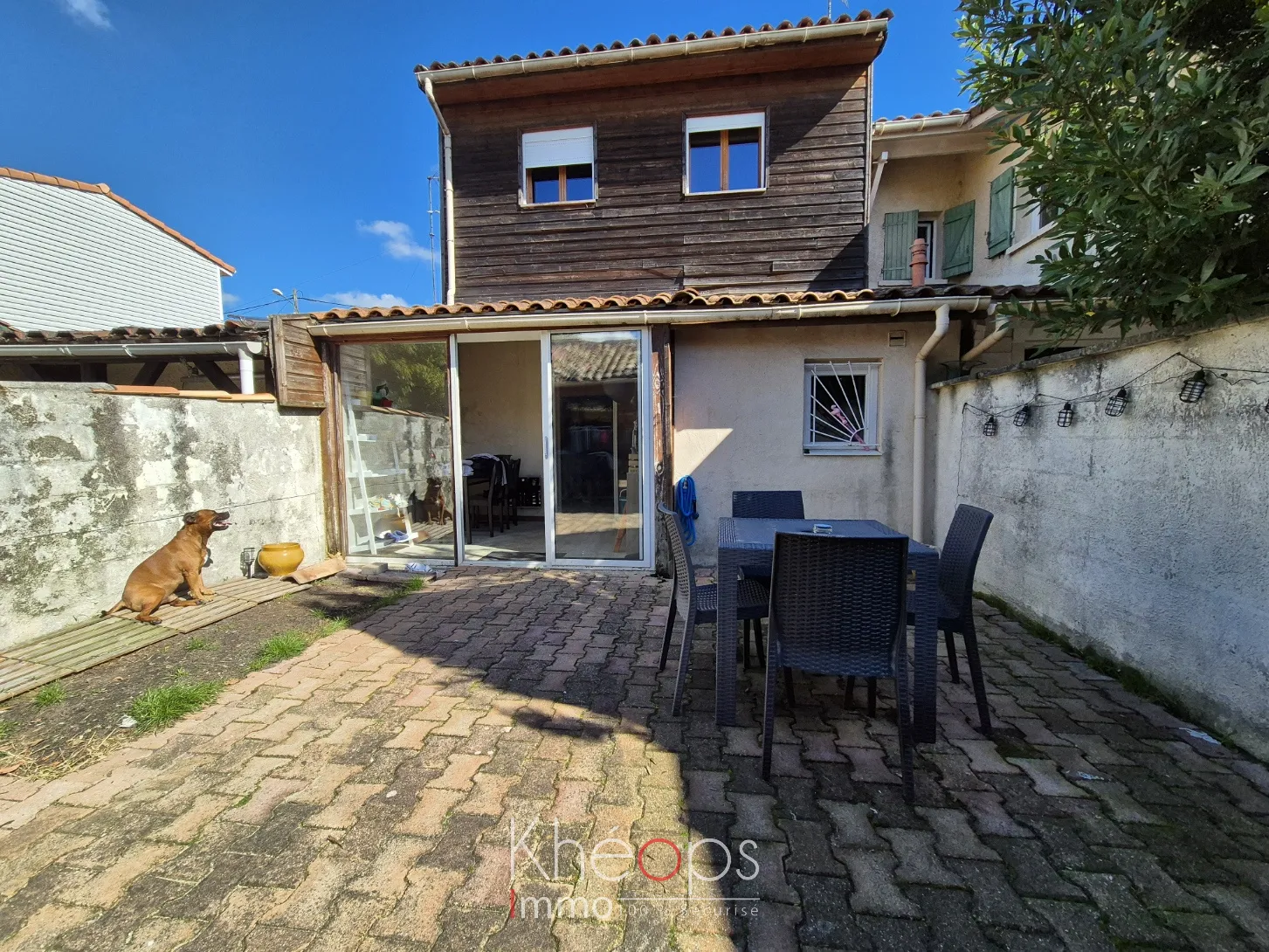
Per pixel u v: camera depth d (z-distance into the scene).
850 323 5.73
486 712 2.90
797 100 7.22
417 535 7.38
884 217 8.76
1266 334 2.32
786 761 2.47
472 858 1.91
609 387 5.74
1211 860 1.85
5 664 3.35
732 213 7.41
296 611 4.54
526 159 7.83
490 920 1.67
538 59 7.08
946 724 2.74
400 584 5.41
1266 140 2.10
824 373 5.93
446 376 6.11
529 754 2.53
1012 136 2.79
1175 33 2.50
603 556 5.91
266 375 6.25
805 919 1.66
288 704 2.99
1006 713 2.84
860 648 2.28
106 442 4.19
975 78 2.83
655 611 4.54
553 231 7.77
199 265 15.76
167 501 4.66
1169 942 1.57
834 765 2.43
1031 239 6.89
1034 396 4.02
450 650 3.73
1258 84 2.29
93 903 1.73
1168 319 2.73
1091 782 2.28
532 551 6.77
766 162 7.30
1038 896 1.73
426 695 3.09
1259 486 2.37
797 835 2.01
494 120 7.82
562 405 5.85
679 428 6.00
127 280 13.84
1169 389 2.84
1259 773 2.31
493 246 7.91
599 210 7.65
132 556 4.38
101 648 3.59
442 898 1.75
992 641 3.80
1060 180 2.62
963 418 5.12
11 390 3.62
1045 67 2.45
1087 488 3.46
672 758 2.49
